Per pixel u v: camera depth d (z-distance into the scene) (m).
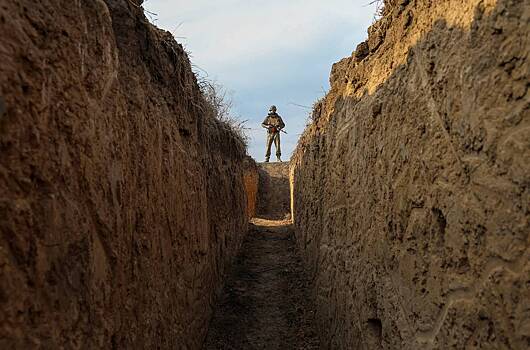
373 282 3.73
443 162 2.49
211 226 6.57
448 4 2.55
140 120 3.52
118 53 3.37
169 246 4.18
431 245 2.63
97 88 2.70
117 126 2.99
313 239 7.21
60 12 2.34
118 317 2.84
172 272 4.26
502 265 1.90
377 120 3.79
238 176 10.24
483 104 2.06
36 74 2.05
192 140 5.43
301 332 6.27
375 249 3.71
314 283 6.80
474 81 2.14
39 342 1.95
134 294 3.17
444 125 2.50
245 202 11.55
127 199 3.10
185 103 5.14
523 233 1.77
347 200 4.80
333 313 5.23
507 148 1.88
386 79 3.66
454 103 2.36
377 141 3.75
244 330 6.41
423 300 2.72
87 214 2.46
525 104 1.79
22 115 1.93
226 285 7.73
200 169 5.76
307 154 8.43
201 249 5.62
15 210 1.85
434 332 2.55
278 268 8.95
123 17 3.63
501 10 1.94
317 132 7.27
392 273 3.29
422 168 2.78
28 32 2.03
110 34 3.00
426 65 2.78
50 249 2.07
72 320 2.24
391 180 3.34
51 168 2.12
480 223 2.07
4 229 1.79
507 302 1.85
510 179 1.85
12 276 1.80
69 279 2.23
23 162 1.93
